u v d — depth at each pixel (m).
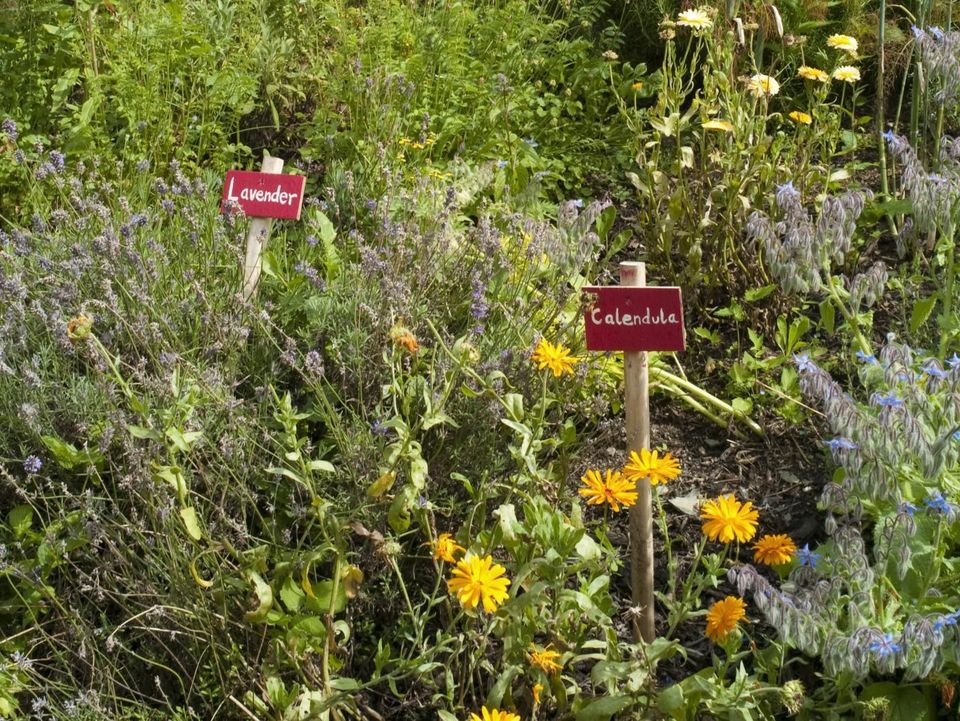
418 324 3.12
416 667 2.31
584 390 3.38
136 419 2.73
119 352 3.06
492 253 3.40
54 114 4.49
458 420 2.97
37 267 3.27
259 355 3.18
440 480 2.91
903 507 2.35
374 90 4.45
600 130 5.03
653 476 2.34
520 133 4.95
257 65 4.77
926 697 2.41
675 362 3.82
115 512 2.72
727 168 3.95
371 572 2.70
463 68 4.80
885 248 4.27
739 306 3.89
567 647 2.29
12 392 2.88
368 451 2.76
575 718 2.32
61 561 2.55
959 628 2.21
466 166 4.22
